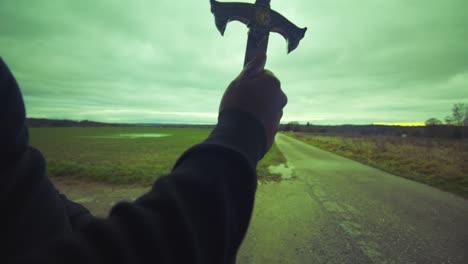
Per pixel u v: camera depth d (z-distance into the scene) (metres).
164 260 0.25
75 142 31.00
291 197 5.73
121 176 7.25
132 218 0.26
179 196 0.29
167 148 22.94
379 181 7.72
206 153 0.35
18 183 0.31
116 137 44.84
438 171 9.26
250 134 0.42
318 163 12.34
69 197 5.47
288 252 3.13
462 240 3.48
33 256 0.20
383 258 3.00
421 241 3.44
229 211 0.31
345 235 3.62
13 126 0.31
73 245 0.22
